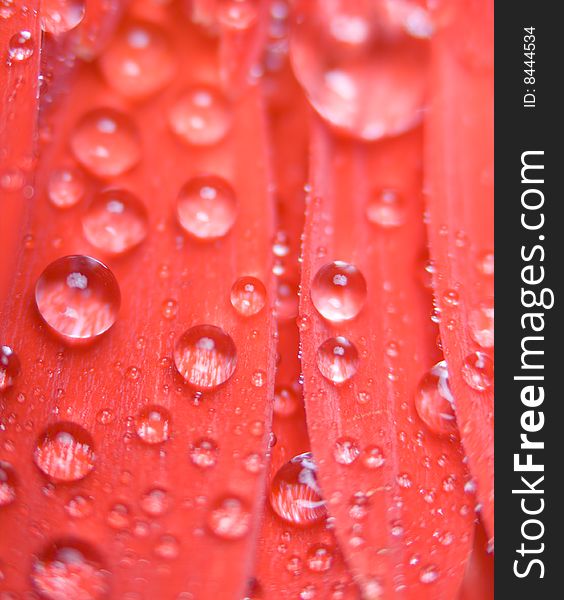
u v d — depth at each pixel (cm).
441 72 8
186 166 8
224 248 7
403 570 7
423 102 8
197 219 7
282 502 7
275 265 8
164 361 7
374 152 8
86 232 7
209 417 7
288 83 8
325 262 7
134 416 7
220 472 7
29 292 7
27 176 7
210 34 8
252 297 7
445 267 7
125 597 7
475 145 8
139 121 8
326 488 7
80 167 7
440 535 7
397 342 7
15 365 7
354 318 7
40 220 7
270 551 7
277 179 8
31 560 7
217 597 7
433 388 7
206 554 7
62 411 7
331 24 8
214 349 7
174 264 7
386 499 7
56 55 8
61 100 8
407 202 8
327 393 7
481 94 8
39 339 7
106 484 7
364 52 8
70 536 7
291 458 7
